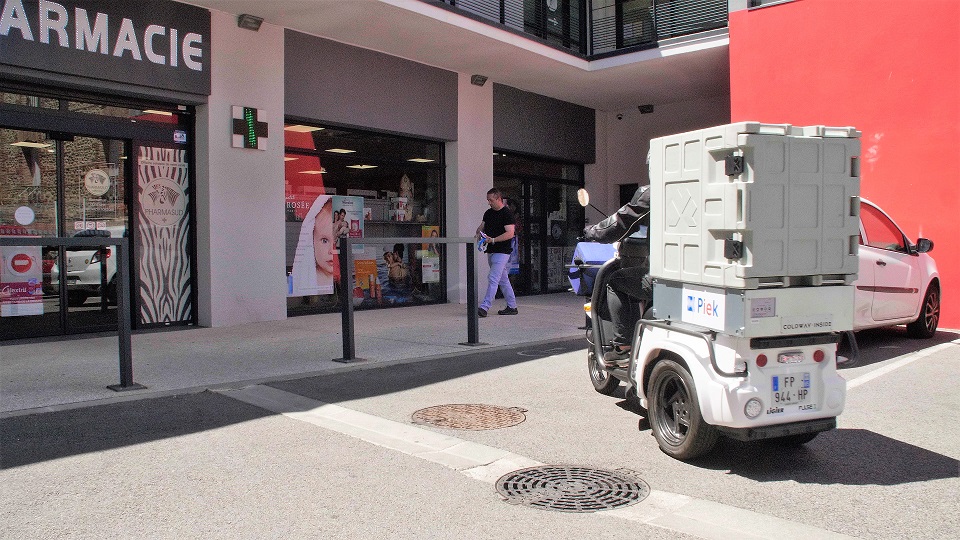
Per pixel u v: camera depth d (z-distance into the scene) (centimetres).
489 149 1385
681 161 451
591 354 614
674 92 1509
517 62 1261
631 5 1444
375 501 373
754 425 409
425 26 1056
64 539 326
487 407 566
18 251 841
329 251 1152
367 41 1125
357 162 1190
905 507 368
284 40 1048
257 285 1026
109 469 418
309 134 1116
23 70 794
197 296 988
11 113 820
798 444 471
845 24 1077
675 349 439
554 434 494
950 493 387
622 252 567
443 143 1335
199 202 978
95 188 901
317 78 1091
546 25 1402
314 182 1127
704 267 430
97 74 845
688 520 351
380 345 847
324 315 1126
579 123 1628
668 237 466
